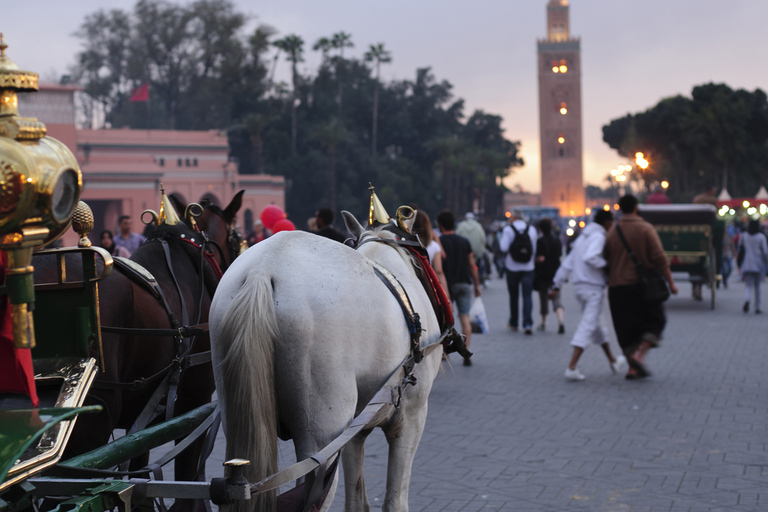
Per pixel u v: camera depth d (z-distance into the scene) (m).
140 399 4.07
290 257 3.10
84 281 3.09
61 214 2.47
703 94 74.56
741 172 74.44
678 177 78.75
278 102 89.31
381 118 101.62
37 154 2.34
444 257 9.66
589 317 9.66
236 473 2.61
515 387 9.25
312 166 81.81
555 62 133.75
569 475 5.85
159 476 3.18
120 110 95.06
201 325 4.18
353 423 2.98
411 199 91.31
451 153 89.75
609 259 9.71
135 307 3.83
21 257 2.41
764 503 5.18
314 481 2.81
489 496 5.40
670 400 8.41
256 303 2.89
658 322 9.62
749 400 8.35
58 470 2.80
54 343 3.13
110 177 60.19
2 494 2.55
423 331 3.66
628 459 6.24
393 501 3.69
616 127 100.56
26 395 2.67
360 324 3.12
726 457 6.25
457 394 8.87
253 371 2.81
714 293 17.78
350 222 4.30
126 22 88.69
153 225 5.18
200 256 4.57
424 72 108.25
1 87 2.33
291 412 3.01
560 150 134.12
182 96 90.56
